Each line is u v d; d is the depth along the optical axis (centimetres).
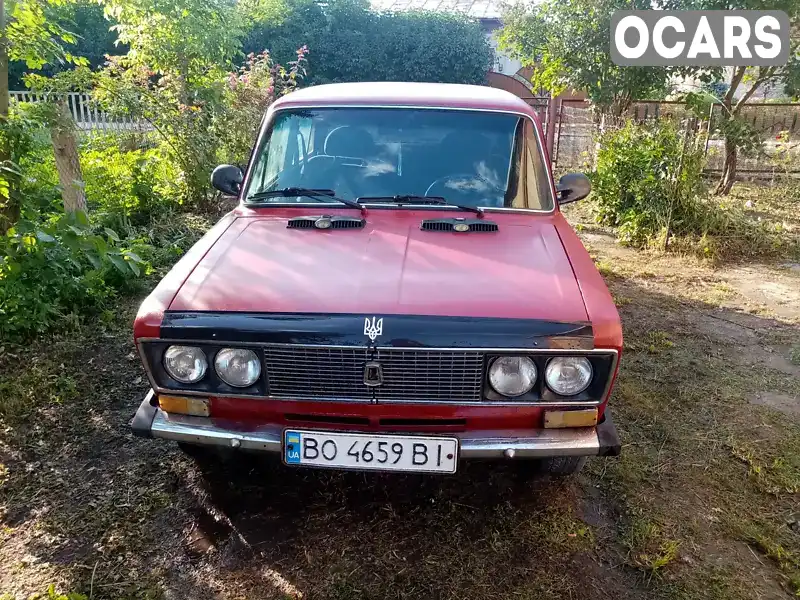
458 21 2272
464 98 366
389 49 2256
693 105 941
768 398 404
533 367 243
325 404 251
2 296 438
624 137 841
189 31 848
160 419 259
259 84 1005
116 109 785
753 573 262
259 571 255
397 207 330
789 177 1009
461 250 291
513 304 250
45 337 439
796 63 958
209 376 250
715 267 677
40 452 325
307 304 248
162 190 795
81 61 616
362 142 350
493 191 340
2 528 274
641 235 758
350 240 299
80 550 263
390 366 242
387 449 247
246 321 243
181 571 254
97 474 310
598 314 247
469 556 266
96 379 396
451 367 242
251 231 311
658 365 445
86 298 486
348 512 290
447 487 308
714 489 314
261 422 258
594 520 290
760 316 541
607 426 258
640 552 270
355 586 250
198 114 827
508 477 317
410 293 254
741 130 938
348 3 2258
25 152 495
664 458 338
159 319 248
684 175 737
